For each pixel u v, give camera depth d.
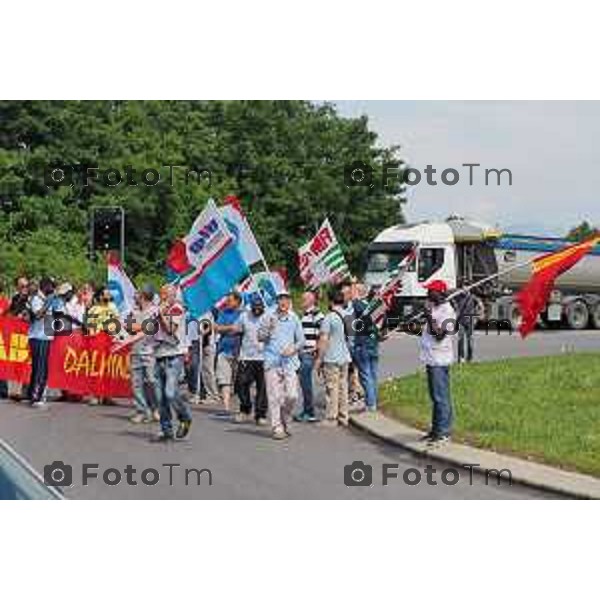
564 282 45.47
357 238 54.66
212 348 18.84
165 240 46.44
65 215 44.84
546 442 13.53
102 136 46.38
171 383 14.38
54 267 40.59
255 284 16.75
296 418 16.97
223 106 53.84
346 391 16.20
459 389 18.67
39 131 45.22
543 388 18.64
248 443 14.49
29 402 18.27
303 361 16.66
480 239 40.41
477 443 13.81
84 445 14.16
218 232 16.48
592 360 23.17
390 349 31.31
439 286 14.07
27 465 4.75
